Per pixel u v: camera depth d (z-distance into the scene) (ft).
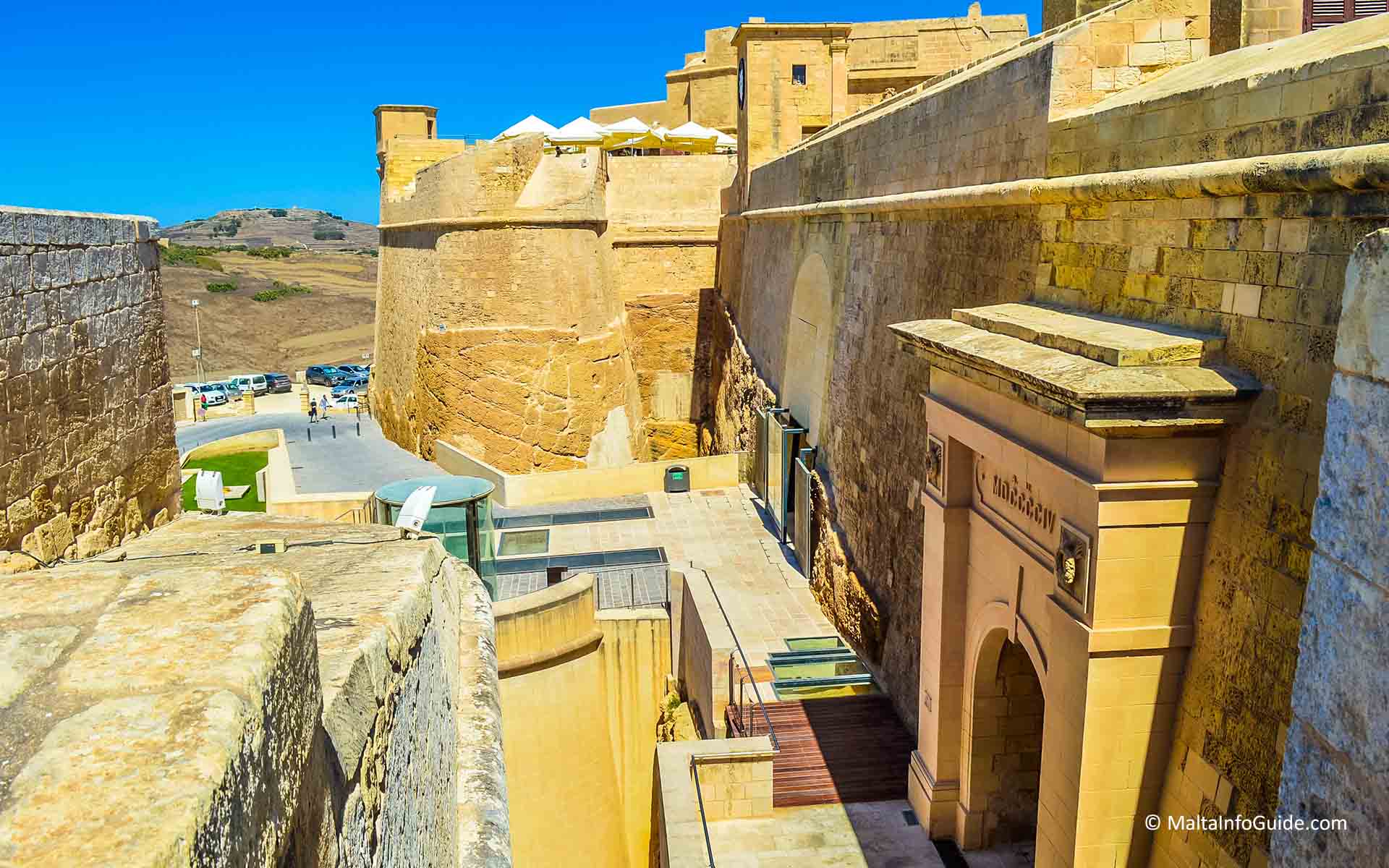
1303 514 23.40
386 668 14.42
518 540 76.48
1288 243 24.45
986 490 37.50
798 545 71.61
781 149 106.22
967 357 33.60
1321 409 23.02
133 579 9.80
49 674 8.04
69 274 26.58
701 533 78.23
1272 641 24.30
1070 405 26.27
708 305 128.16
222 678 7.96
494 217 101.19
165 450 32.76
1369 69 22.49
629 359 119.24
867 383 61.05
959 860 40.09
